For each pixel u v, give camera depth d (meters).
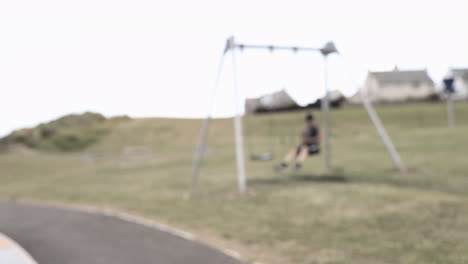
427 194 7.17
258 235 5.81
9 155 26.94
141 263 4.97
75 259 5.27
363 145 16.20
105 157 24.45
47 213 8.90
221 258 4.95
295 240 5.44
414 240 5.05
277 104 28.61
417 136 16.66
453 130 17.33
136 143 27.25
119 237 6.28
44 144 29.30
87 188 12.62
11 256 5.45
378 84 48.97
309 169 11.58
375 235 5.37
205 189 10.02
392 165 10.59
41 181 16.41
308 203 7.38
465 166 9.22
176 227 6.68
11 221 8.24
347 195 7.63
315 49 9.99
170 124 32.78
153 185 11.73
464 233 5.11
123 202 9.41
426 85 48.66
